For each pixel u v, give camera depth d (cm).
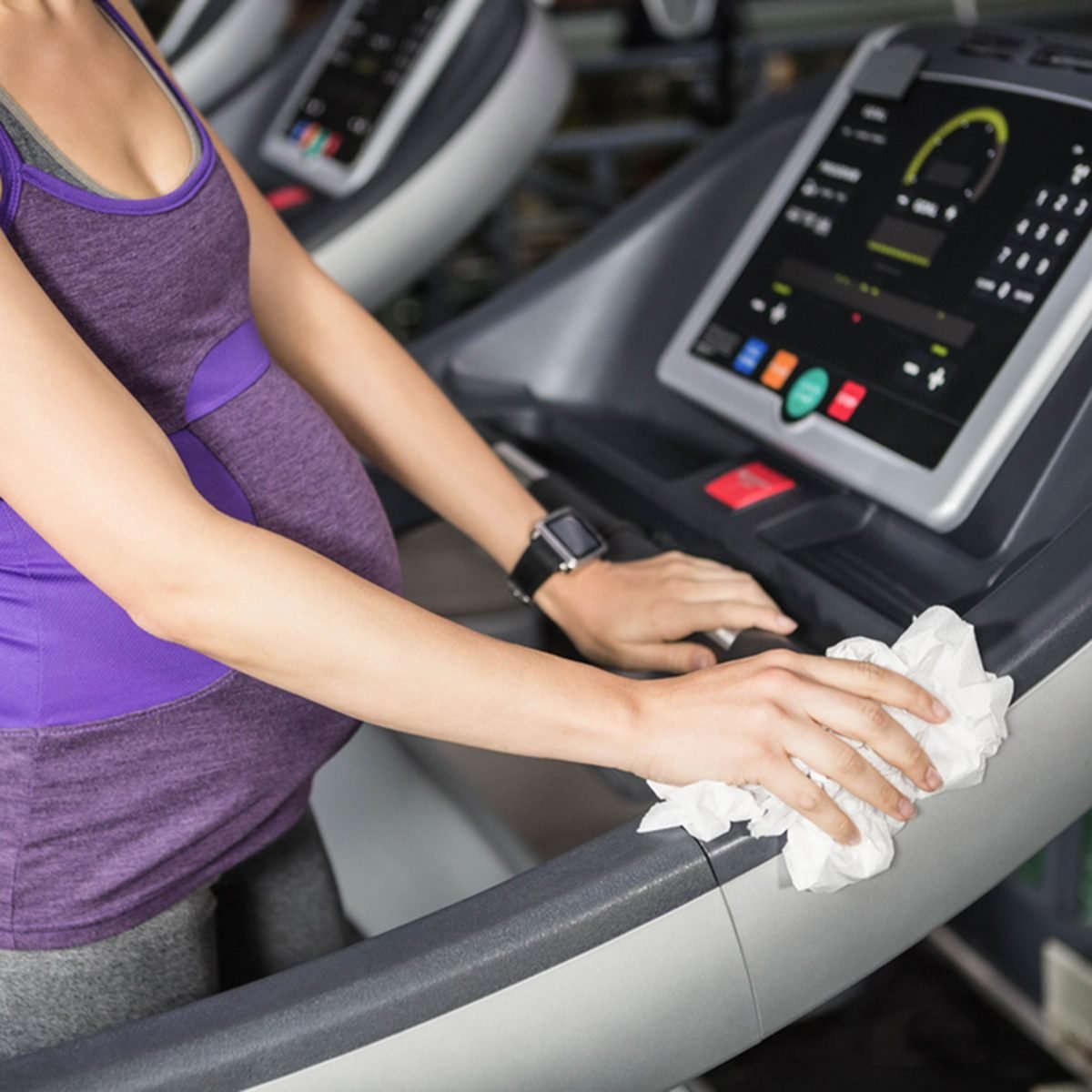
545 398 168
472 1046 92
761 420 140
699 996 96
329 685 85
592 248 171
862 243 139
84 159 90
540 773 189
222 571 81
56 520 80
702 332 151
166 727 96
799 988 100
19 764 94
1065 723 99
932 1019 182
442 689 85
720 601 117
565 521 126
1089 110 124
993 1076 172
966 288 127
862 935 99
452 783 177
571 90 254
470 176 239
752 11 409
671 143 376
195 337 99
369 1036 90
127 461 80
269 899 128
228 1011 90
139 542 80
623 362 166
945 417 124
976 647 94
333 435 111
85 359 81
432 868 164
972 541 121
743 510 135
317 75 281
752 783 90
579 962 92
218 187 100
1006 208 127
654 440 156
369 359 128
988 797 98
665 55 369
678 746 90
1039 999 179
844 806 91
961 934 190
